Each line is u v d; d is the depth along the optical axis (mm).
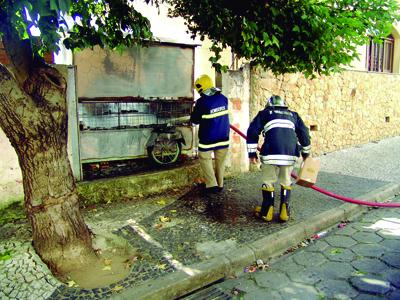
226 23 4410
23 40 2824
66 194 3232
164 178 5422
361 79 9320
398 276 3203
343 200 4996
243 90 6234
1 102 2719
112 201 4973
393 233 4176
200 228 4141
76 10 3451
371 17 5172
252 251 3598
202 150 5082
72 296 2844
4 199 4273
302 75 7477
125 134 5477
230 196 5262
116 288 2955
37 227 3197
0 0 2387
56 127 3016
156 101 5691
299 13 4621
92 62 5086
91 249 3418
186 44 5824
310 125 8008
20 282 2973
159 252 3574
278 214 4566
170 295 3006
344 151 8781
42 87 2906
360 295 2943
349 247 3852
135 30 3771
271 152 4207
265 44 4555
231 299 2998
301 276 3305
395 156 8164
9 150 4242
